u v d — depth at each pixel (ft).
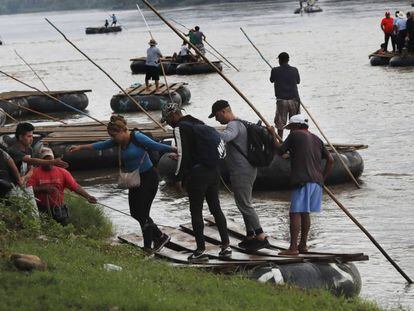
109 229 153.89
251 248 123.95
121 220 167.84
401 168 206.18
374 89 359.46
